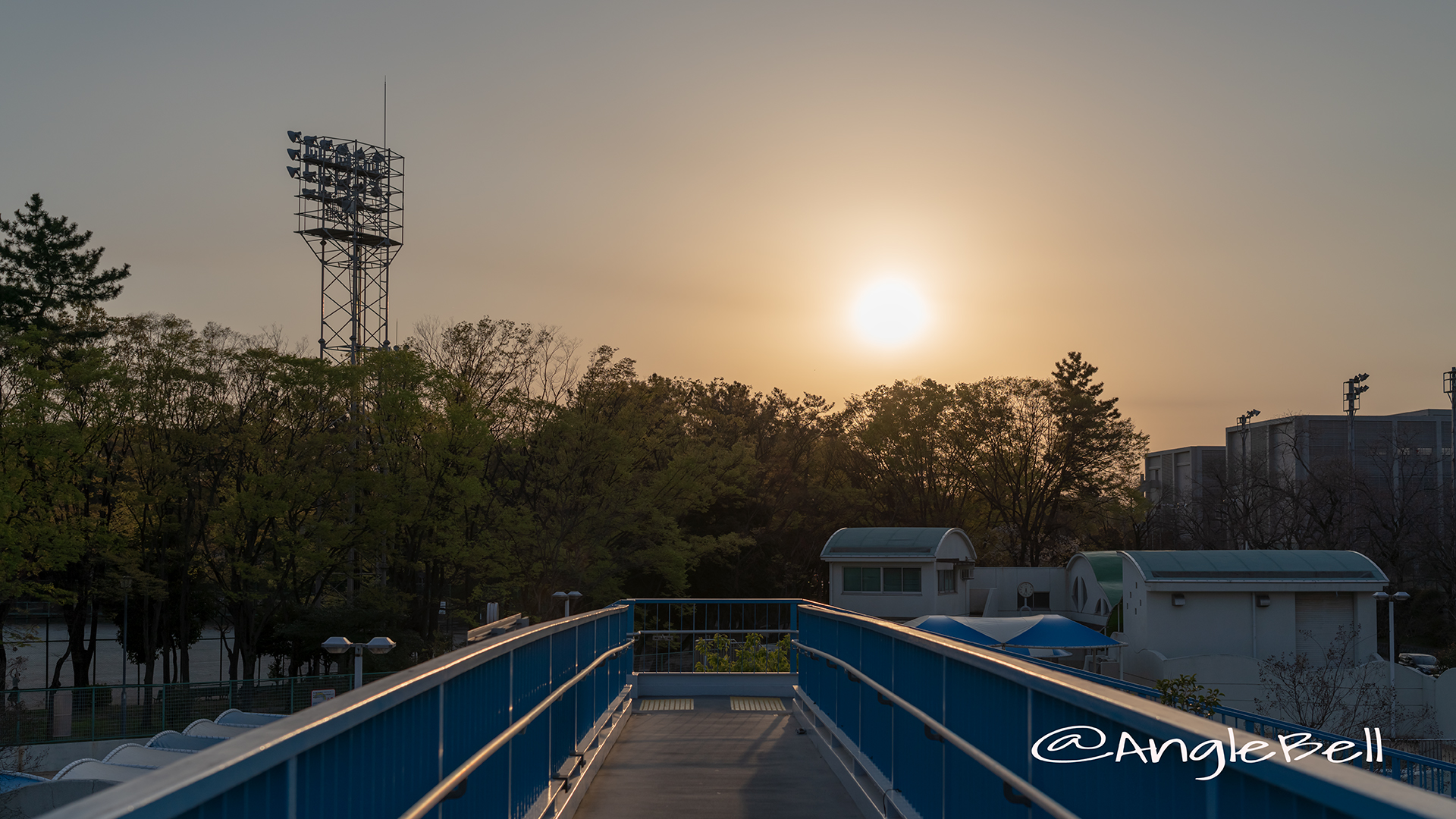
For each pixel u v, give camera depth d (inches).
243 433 1417.3
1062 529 2493.8
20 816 582.6
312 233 1763.0
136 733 1115.3
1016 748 154.3
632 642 453.4
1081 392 2396.7
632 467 1642.5
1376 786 64.2
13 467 1243.8
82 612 1537.9
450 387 1508.4
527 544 1462.8
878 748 260.2
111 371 1322.6
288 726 90.1
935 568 1675.7
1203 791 94.2
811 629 386.9
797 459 2468.0
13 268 1561.3
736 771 308.5
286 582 1489.9
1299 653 1210.0
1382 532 1969.7
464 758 159.0
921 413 2470.5
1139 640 1275.8
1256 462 2171.5
